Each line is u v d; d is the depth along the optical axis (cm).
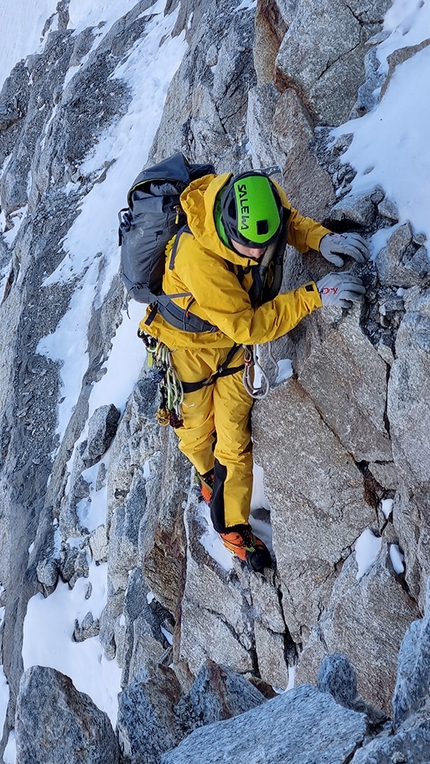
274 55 486
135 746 284
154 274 356
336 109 412
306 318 363
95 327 1017
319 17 409
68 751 260
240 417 396
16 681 811
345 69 410
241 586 448
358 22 405
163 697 304
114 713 673
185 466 546
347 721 213
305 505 388
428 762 174
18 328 1142
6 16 2225
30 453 1010
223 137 759
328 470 375
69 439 925
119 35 1437
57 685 270
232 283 318
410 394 313
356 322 328
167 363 381
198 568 474
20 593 863
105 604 755
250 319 321
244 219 292
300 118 410
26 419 1036
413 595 332
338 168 372
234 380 387
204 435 420
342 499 375
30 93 1847
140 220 341
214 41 879
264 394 375
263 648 435
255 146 470
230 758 221
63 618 795
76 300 1100
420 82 353
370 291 328
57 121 1355
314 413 370
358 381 343
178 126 920
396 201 331
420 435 313
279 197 311
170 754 243
